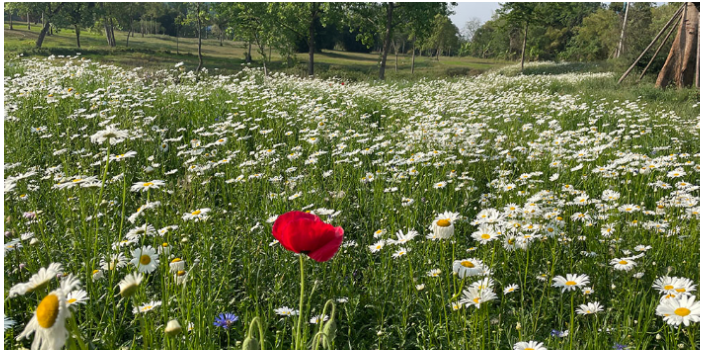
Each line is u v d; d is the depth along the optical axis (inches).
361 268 123.6
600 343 89.2
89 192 110.7
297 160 211.5
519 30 2549.2
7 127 209.5
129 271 93.2
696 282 100.2
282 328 98.4
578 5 2664.9
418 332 99.4
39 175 165.8
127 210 146.4
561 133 279.3
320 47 3198.8
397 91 489.4
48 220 132.6
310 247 64.4
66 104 268.2
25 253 101.5
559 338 93.5
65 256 109.0
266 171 183.6
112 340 84.5
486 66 2272.4
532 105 415.2
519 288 110.7
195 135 248.4
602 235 129.0
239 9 1434.5
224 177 186.4
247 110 306.3
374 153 231.0
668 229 131.0
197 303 87.5
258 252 119.4
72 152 195.8
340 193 161.2
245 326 90.8
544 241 123.8
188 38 3732.8
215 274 109.3
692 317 78.2
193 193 153.3
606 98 482.0
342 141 237.5
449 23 2534.5
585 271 115.8
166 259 89.1
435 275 105.0
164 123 271.7
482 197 170.7
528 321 99.0
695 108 404.5
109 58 1630.2
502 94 534.9
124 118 244.1
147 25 3767.2
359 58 2945.4
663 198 157.3
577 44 2464.3
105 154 182.7
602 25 2218.3
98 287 96.3
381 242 119.3
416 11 1373.0
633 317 95.8
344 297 107.7
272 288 109.5
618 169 195.2
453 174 182.7
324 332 67.7
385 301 103.8
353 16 1444.4
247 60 1990.7
